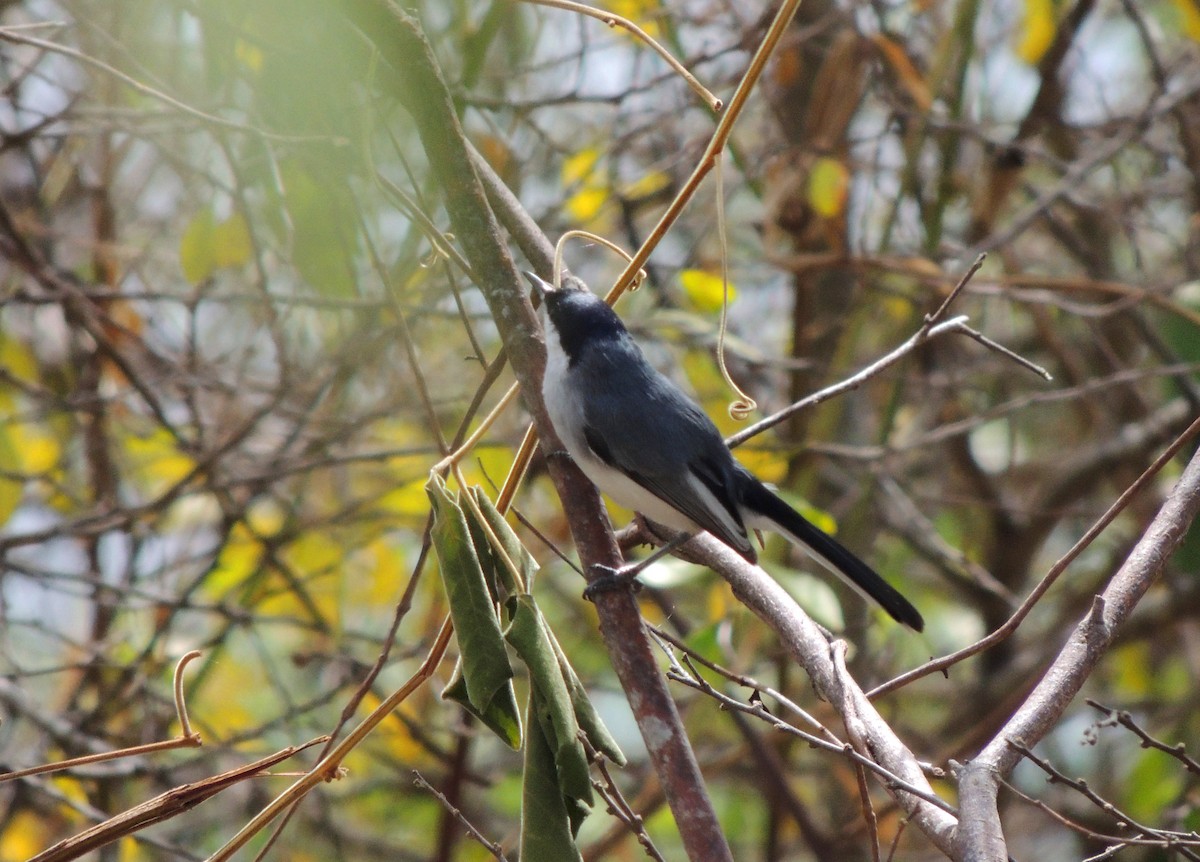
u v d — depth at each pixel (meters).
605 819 13.14
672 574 9.24
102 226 11.82
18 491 10.84
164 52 10.89
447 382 12.84
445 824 10.79
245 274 12.37
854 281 13.15
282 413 10.95
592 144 12.29
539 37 12.15
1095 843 12.96
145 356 12.41
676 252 13.69
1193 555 11.95
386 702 5.50
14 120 10.91
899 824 5.24
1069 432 16.55
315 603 12.14
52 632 10.55
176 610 10.48
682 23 11.81
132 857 11.05
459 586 5.00
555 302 7.18
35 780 9.75
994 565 15.09
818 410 11.55
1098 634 5.34
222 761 11.77
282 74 8.40
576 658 14.31
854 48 11.12
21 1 10.40
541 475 12.53
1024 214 13.07
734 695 11.09
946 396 13.59
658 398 7.16
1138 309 12.88
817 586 9.41
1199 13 11.69
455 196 6.42
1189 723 14.15
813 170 11.18
